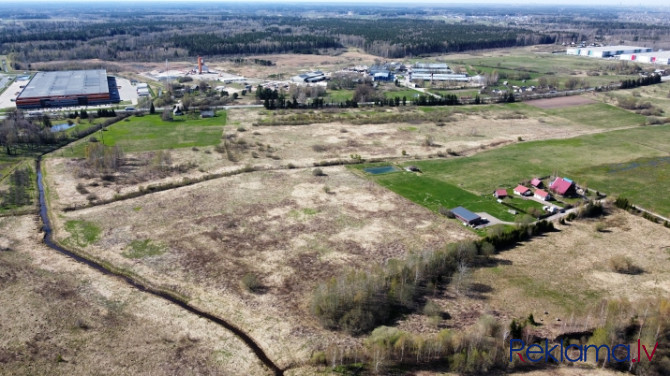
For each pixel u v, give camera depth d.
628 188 113.75
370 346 59.44
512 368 57.56
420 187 112.88
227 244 85.56
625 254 83.12
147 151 135.00
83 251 83.06
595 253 83.50
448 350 59.53
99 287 73.06
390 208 101.38
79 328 63.81
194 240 86.69
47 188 108.94
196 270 77.44
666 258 81.94
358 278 69.75
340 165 127.75
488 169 125.25
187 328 64.50
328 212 98.88
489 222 95.56
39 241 86.62
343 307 66.44
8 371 55.91
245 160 129.25
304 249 84.25
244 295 71.31
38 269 77.31
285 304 69.38
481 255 82.06
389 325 64.81
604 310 65.62
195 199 104.31
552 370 57.25
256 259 80.88
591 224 94.38
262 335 63.28
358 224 93.88
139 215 96.38
